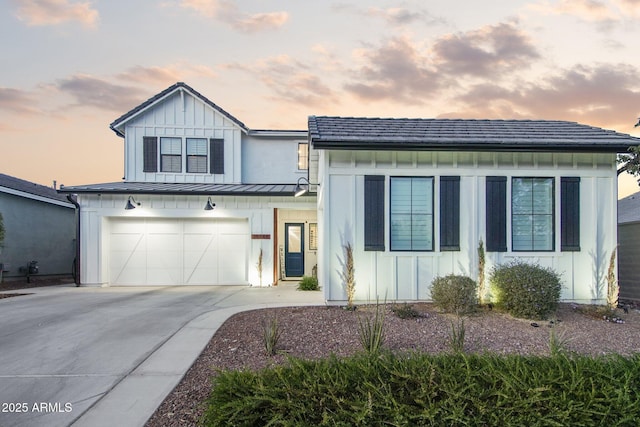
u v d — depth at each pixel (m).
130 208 12.25
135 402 3.79
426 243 8.45
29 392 4.06
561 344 4.55
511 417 2.97
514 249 8.48
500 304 7.45
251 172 15.69
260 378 3.26
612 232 8.59
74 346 5.66
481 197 8.48
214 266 12.95
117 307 8.65
